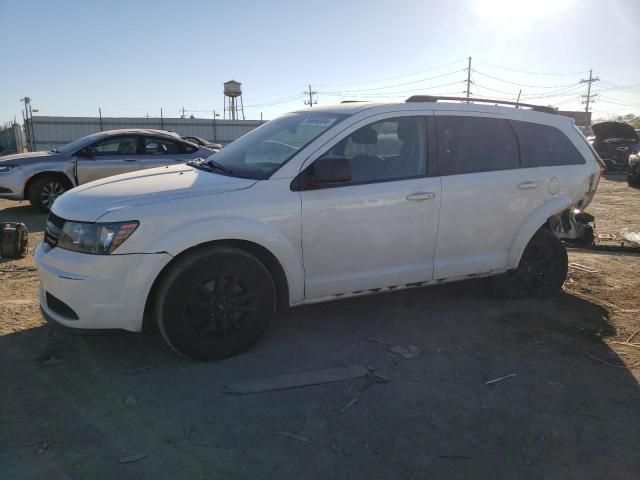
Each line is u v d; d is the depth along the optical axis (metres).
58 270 3.36
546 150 4.88
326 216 3.81
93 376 3.41
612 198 12.38
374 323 4.38
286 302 3.87
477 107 4.59
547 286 5.03
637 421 3.05
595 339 4.15
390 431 2.90
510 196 4.57
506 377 3.53
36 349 3.76
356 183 3.94
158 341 3.92
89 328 3.33
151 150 10.46
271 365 3.61
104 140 10.08
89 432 2.82
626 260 6.49
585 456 2.73
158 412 3.02
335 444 2.77
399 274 4.20
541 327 4.37
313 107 4.65
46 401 3.11
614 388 3.41
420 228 4.19
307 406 3.12
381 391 3.31
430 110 4.34
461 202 4.32
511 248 4.69
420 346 3.97
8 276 5.57
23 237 6.42
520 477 2.56
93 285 3.27
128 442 2.75
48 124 36.59
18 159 9.60
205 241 3.44
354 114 4.06
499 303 4.90
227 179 3.75
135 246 3.29
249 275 3.61
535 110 5.01
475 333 4.23
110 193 3.58
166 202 3.43
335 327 4.28
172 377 3.42
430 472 2.58
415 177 4.17
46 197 9.77
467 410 3.12
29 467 2.54
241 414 3.02
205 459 2.63
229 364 3.61
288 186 3.72
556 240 4.98
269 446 2.74
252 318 3.69
